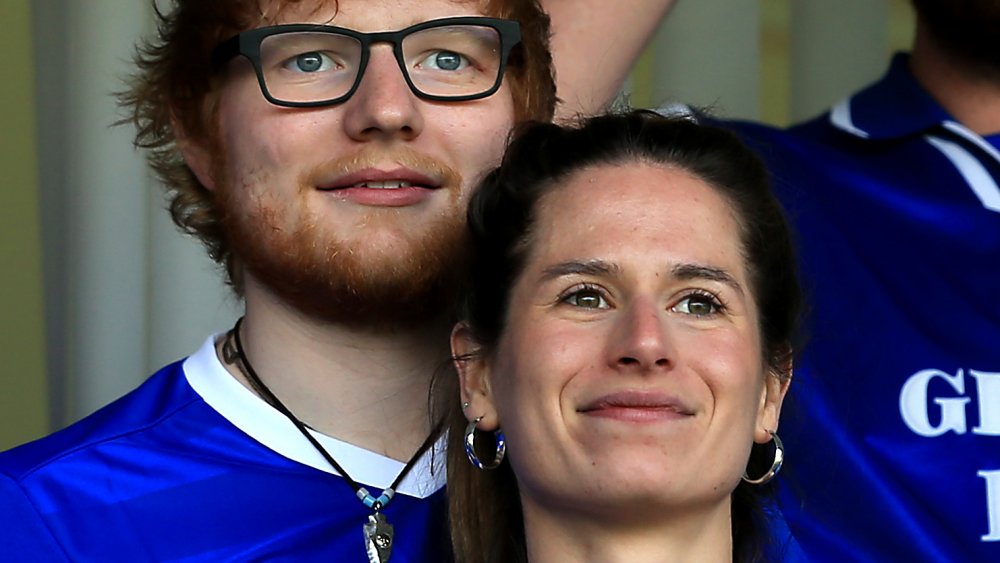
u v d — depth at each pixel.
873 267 7.82
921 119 8.05
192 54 6.78
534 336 5.88
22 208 10.03
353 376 6.68
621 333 5.73
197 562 6.52
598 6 8.16
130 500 6.63
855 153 8.13
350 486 6.68
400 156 6.36
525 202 6.12
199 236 7.20
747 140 8.06
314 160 6.39
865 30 11.00
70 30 10.04
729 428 5.81
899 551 7.47
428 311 6.53
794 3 11.11
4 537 6.51
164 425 6.84
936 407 7.60
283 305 6.68
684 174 6.18
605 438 5.70
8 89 10.02
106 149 9.98
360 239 6.35
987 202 7.86
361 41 6.39
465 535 6.46
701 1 10.72
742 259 6.09
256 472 6.70
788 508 7.47
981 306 7.75
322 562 6.57
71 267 10.03
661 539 5.86
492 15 6.68
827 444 7.52
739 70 10.77
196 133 6.90
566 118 7.29
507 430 5.99
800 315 6.51
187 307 10.07
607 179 6.12
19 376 10.02
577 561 5.91
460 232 6.42
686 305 5.95
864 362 7.66
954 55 8.01
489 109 6.54
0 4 10.02
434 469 6.70
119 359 10.01
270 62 6.48
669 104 8.41
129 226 10.02
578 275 5.90
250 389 6.85
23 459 6.74
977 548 7.48
